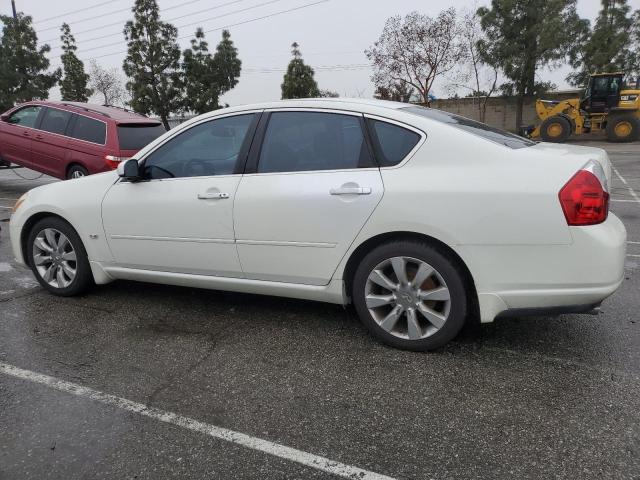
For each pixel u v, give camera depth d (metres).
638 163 14.71
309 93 38.94
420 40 31.59
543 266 2.86
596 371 3.03
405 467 2.26
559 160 2.91
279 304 4.22
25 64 30.70
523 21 28.33
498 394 2.81
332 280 3.40
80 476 2.24
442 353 3.29
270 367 3.17
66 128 9.30
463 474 2.20
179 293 4.54
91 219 4.15
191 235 3.76
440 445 2.40
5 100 30.17
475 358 3.22
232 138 3.70
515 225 2.86
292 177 3.42
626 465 2.23
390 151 3.20
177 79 28.94
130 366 3.21
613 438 2.41
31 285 4.84
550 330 3.60
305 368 3.15
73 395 2.89
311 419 2.62
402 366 3.14
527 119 30.34
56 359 3.32
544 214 2.80
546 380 2.93
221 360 3.28
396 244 3.17
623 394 2.77
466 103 32.16
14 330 3.79
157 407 2.76
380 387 2.91
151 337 3.64
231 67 33.38
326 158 3.38
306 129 3.47
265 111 3.63
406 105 3.56
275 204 3.42
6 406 2.78
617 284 2.86
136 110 28.61
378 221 3.14
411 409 2.69
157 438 2.49
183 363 3.24
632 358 3.18
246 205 3.51
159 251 3.93
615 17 28.12
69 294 4.45
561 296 2.87
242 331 3.71
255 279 3.68
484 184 2.92
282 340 3.55
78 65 35.72
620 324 3.68
